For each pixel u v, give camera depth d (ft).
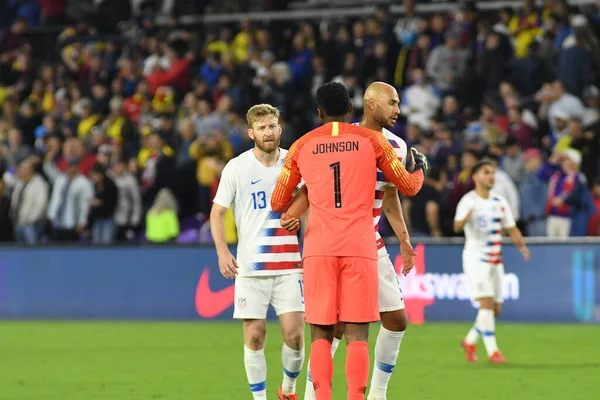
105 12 283.18
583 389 98.84
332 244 71.41
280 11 270.67
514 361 122.42
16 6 295.69
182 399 94.22
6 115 250.37
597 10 222.89
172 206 201.16
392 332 77.71
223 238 81.10
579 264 172.04
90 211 203.31
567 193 176.76
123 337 156.87
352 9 256.11
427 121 209.77
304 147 73.26
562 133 193.67
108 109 244.22
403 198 186.50
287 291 80.79
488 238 122.31
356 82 219.82
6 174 227.81
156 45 251.19
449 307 176.14
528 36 217.56
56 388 102.53
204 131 213.25
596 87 210.59
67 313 195.11
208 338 153.99
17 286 198.39
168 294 189.37
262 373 81.30
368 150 72.33
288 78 225.35
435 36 221.66
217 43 244.63
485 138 189.57
